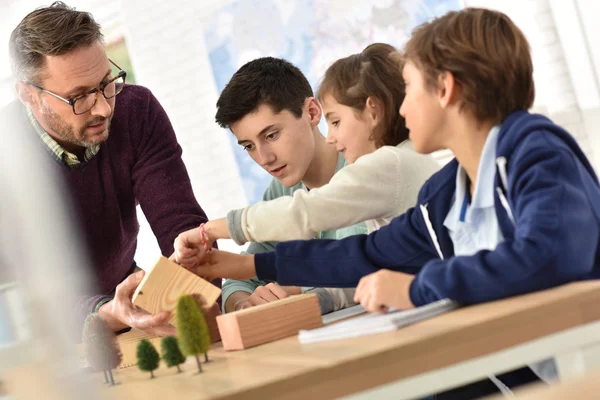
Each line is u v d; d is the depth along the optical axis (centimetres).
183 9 459
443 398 149
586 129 325
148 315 152
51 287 64
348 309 137
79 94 188
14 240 64
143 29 471
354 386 80
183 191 216
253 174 451
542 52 330
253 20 439
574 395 26
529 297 93
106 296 185
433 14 375
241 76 194
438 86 118
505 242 100
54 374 64
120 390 105
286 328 121
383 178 155
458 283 99
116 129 213
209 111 460
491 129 117
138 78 479
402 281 109
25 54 186
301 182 208
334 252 144
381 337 90
